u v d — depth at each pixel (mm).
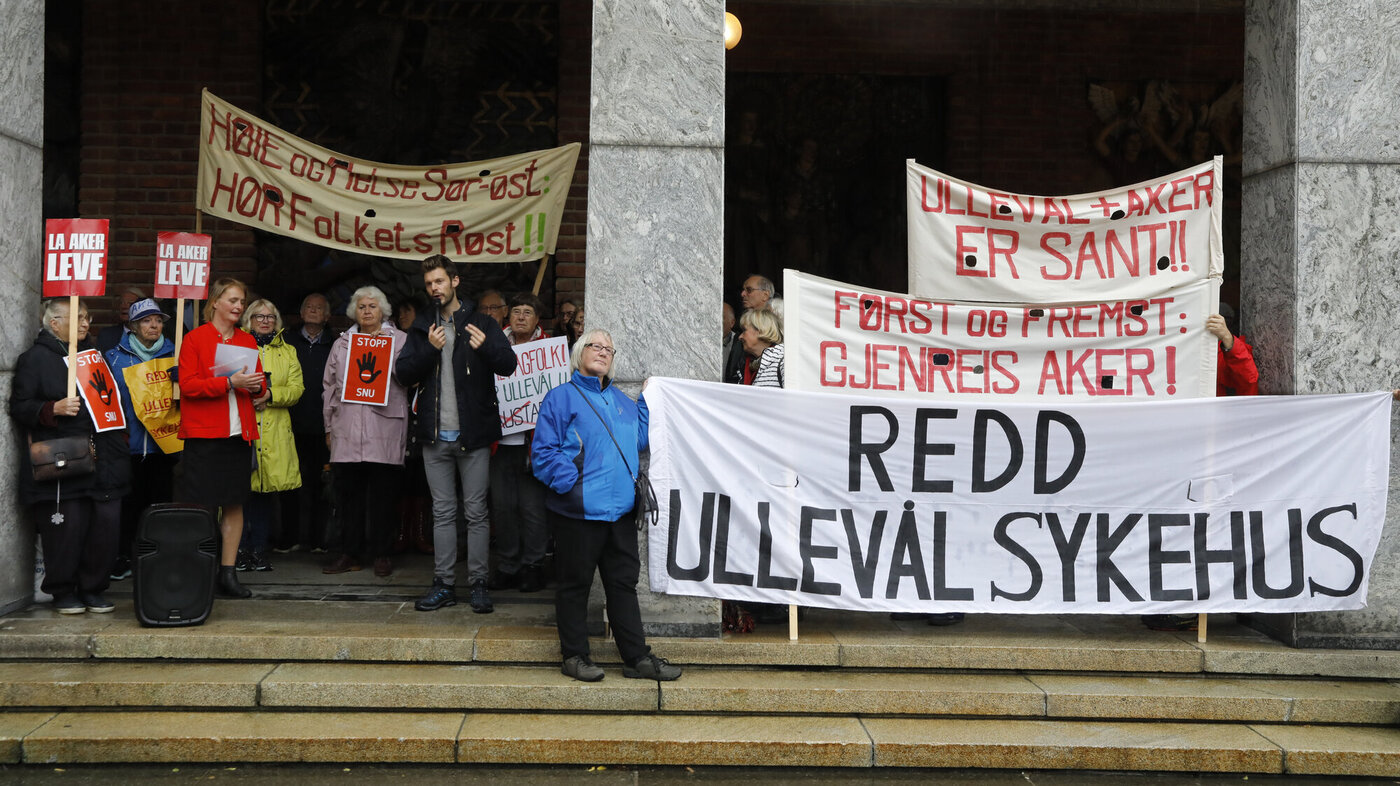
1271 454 6156
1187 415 6160
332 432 7469
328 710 5535
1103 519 6180
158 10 9375
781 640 6070
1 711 5441
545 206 7707
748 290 6789
